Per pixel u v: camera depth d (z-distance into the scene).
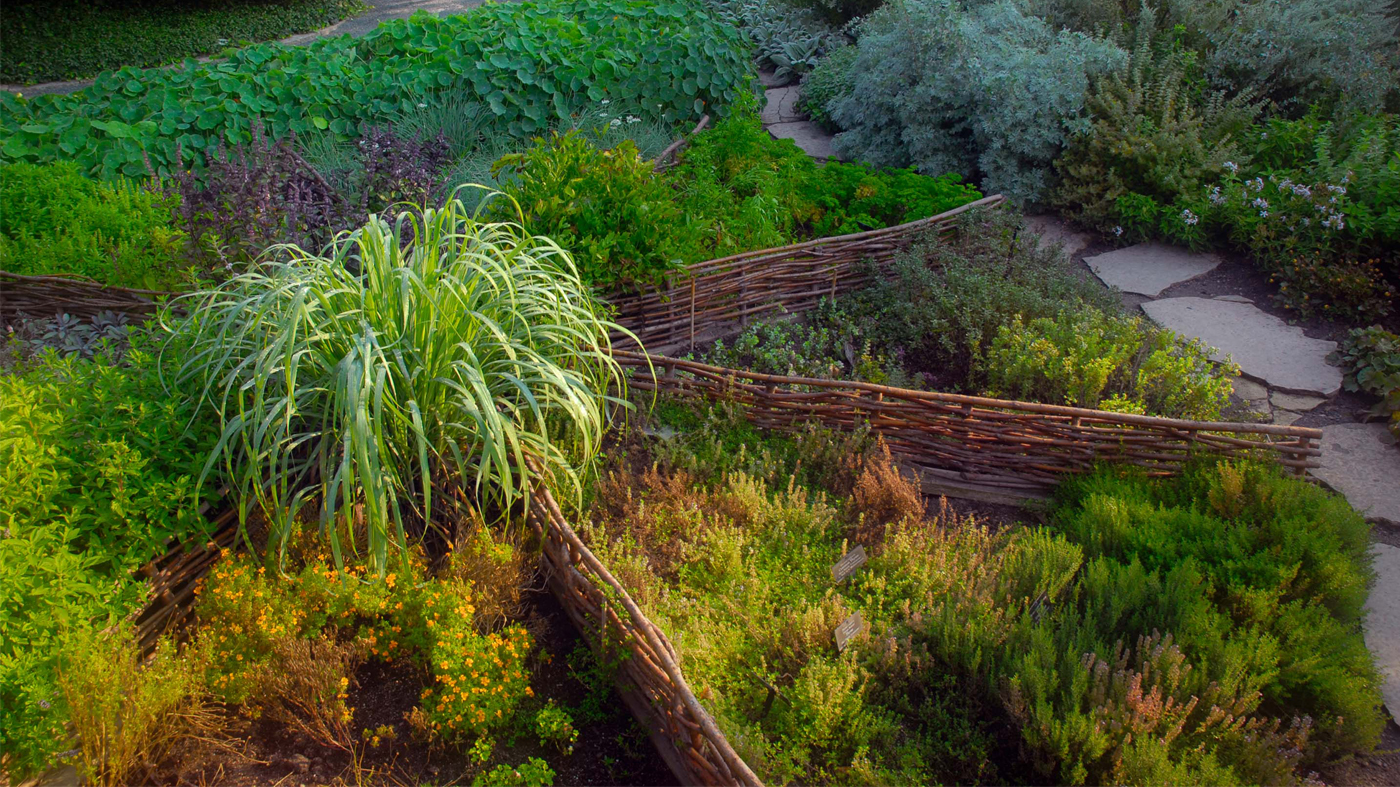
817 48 9.88
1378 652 3.16
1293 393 4.68
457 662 2.73
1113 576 3.26
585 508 3.66
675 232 4.93
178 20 14.32
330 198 5.05
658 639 2.61
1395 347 4.61
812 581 3.39
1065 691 2.79
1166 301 5.55
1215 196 5.94
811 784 2.65
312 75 6.92
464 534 3.28
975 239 5.60
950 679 2.93
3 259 4.67
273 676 2.72
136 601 2.78
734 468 3.93
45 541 2.64
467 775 2.71
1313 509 3.46
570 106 7.30
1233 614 3.12
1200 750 2.54
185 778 2.62
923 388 4.58
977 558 3.35
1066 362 4.24
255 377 2.91
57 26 13.59
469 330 3.34
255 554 3.06
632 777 2.75
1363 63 7.00
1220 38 7.43
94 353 4.12
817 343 4.95
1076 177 6.55
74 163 5.60
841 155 7.75
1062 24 8.17
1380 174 5.60
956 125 7.05
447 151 6.06
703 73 7.55
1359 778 2.76
